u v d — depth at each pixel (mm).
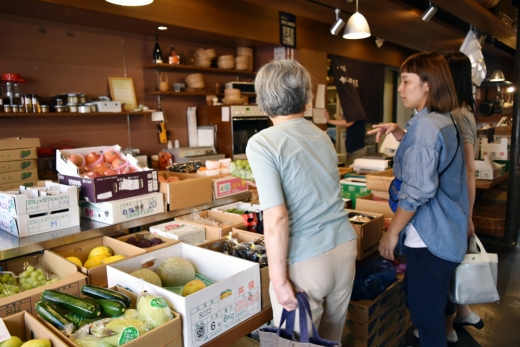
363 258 2486
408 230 1899
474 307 3113
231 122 4480
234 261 1798
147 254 1875
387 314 2428
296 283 1436
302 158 1433
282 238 1343
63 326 1326
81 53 3840
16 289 1646
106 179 2297
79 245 2133
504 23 5488
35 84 3561
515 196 4453
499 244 4559
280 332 1423
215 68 4652
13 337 1280
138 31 4109
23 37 3459
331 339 1604
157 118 4344
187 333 1417
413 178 1756
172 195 2564
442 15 5332
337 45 5734
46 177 3406
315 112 5465
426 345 1949
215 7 4109
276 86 1455
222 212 2623
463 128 2135
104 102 3750
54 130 3715
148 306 1373
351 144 6152
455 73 2156
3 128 3391
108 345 1247
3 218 2092
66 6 3109
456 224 1820
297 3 3902
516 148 4398
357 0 3691
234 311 1607
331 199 1505
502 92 8375
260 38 4602
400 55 7383
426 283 1865
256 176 1389
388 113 8086
